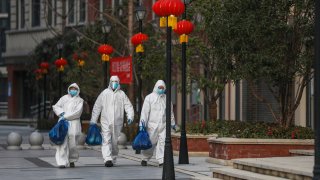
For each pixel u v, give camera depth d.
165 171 27.48
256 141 32.47
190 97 68.12
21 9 103.75
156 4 28.80
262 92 55.34
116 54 64.12
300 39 33.22
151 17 72.75
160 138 33.81
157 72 48.94
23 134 70.06
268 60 32.38
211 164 34.16
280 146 32.50
